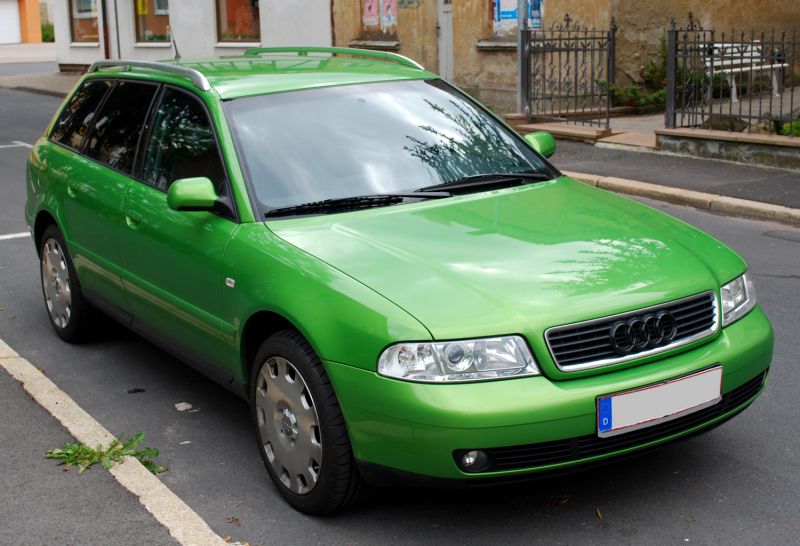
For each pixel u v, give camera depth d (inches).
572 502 160.6
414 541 150.8
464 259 154.4
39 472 177.0
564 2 583.5
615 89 591.5
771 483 165.5
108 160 221.6
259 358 164.1
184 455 184.4
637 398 143.3
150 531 155.3
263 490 169.5
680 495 161.9
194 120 193.6
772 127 451.2
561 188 191.6
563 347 141.3
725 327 158.2
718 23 631.2
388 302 144.1
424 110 202.4
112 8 1042.1
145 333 207.6
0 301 285.4
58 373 228.8
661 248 163.2
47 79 1070.4
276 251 162.6
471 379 138.3
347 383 144.5
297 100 194.2
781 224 359.6
